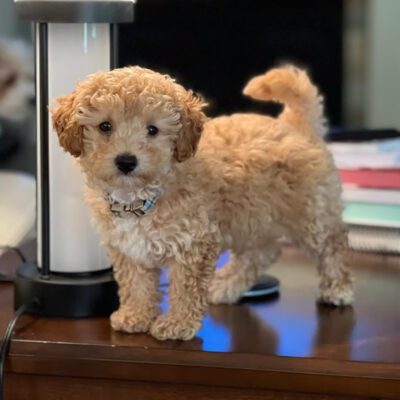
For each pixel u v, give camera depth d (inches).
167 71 86.3
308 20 87.7
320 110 45.8
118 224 39.2
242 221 41.6
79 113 37.5
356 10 91.7
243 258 46.1
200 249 39.5
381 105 95.4
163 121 37.5
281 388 38.7
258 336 41.1
